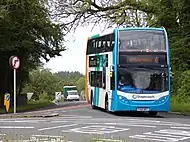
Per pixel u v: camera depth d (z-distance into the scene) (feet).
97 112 105.50
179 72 139.44
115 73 91.66
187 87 136.15
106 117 89.30
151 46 92.43
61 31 154.92
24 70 156.35
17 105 153.58
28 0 126.41
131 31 92.38
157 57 92.27
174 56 139.44
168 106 92.17
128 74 91.40
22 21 129.90
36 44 146.30
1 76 144.46
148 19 153.28
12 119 83.66
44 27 140.67
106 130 63.72
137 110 91.30
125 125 71.15
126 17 160.45
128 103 91.20
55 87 378.73
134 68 91.66
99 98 106.83
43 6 137.90
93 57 113.60
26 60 151.33
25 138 53.88
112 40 93.97
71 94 304.91
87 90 121.80
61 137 55.11
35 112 106.83
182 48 138.21
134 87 91.25
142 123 75.05
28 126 69.62
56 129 65.05
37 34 140.97
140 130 64.03
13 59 98.78
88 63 120.06
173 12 140.77
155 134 59.26
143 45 92.22
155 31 93.04
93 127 67.72
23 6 125.80
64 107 137.80
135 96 91.15
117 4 157.89
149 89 91.45
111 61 94.17
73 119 83.10
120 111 96.58
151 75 91.76
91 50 116.26
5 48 126.62
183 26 136.87
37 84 350.84
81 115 94.73
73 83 453.58
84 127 67.72
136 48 92.02
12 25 126.11
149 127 68.33
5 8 122.42
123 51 91.66
